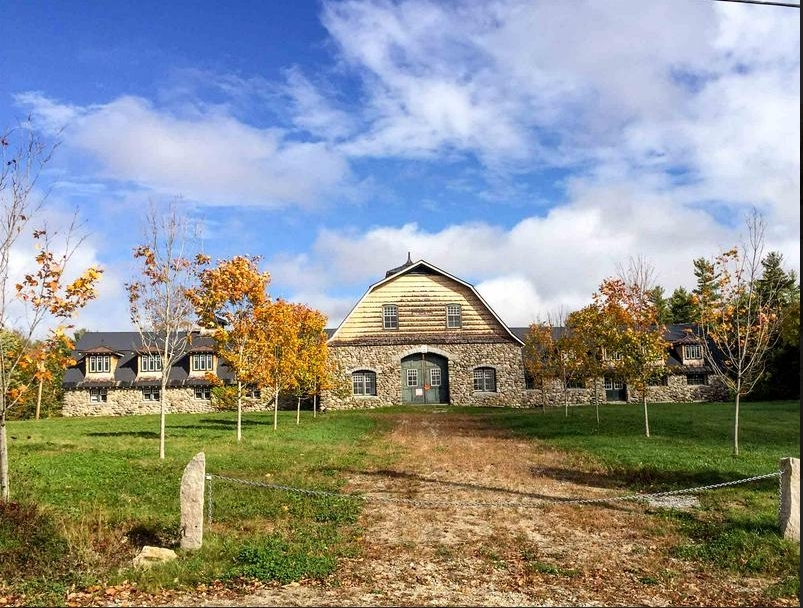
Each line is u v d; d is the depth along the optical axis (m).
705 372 48.41
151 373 50.38
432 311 48.47
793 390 45.03
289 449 21.27
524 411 42.22
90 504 12.00
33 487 13.15
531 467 18.06
